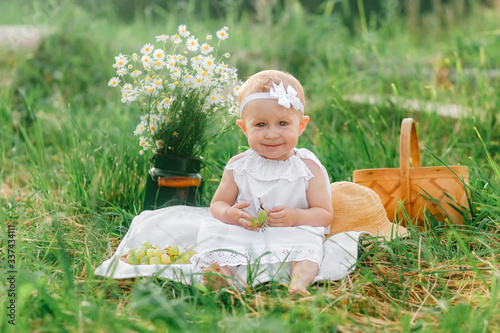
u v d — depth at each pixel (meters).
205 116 3.25
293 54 6.98
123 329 1.88
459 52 6.32
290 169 2.75
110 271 2.46
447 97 5.49
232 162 2.83
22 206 3.44
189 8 8.80
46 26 7.20
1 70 6.45
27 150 4.64
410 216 3.15
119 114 5.01
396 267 2.57
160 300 1.99
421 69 6.43
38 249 2.77
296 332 1.94
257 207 2.75
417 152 3.39
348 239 2.66
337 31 7.71
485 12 9.27
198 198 3.34
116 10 11.04
